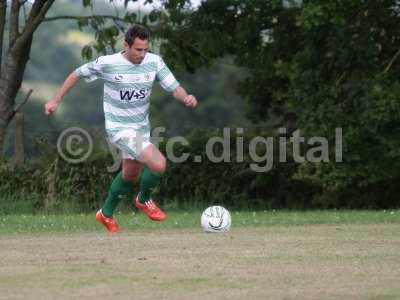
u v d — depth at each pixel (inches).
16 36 2102.6
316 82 2130.9
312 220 1451.8
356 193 2233.0
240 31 2326.5
